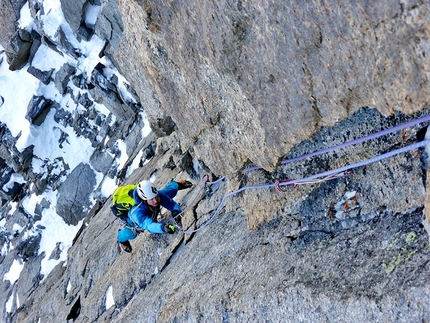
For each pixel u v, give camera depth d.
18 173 15.77
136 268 5.90
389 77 2.24
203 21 3.13
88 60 12.54
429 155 2.57
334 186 3.21
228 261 3.89
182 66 3.71
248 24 2.85
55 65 14.62
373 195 2.92
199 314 3.61
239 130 3.61
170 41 3.61
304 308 2.73
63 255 13.08
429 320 2.07
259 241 3.71
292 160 3.46
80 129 14.56
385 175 2.82
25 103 15.40
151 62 4.07
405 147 2.49
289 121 3.05
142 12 3.53
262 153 3.48
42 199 15.09
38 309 9.34
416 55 2.05
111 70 12.33
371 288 2.39
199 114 3.97
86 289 7.38
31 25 14.37
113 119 13.52
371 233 2.81
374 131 2.85
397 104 2.29
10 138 15.24
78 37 12.40
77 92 14.35
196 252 4.69
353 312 2.41
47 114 15.07
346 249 2.86
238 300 3.25
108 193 12.30
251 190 3.99
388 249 2.58
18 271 14.16
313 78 2.69
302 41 2.58
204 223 5.15
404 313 2.18
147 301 4.86
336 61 2.48
